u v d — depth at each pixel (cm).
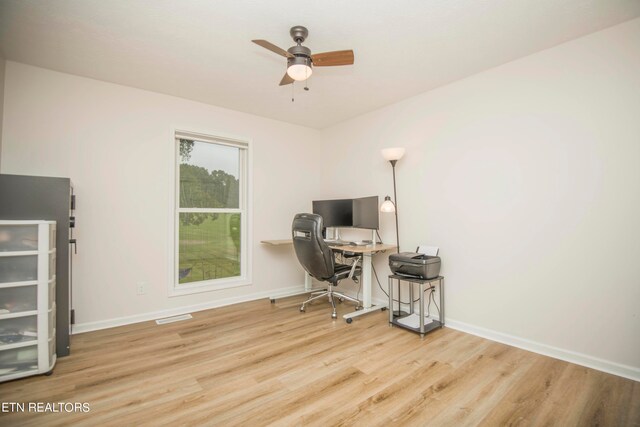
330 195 426
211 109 346
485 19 195
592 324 210
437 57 243
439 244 298
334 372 203
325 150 436
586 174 213
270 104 346
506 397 175
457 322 282
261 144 388
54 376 197
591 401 171
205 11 188
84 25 201
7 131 242
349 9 185
